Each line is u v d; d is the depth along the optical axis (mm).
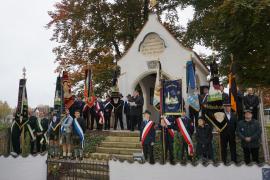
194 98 15711
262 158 12758
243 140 11305
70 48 29219
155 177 10078
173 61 20375
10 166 11555
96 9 29219
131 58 21781
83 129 14641
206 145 12258
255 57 20453
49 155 12430
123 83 21719
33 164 11406
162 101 13461
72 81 27531
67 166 11008
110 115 19172
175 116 13109
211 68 13156
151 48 21219
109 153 16000
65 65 28797
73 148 14492
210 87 12742
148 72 21109
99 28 29453
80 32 28719
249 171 9422
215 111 12258
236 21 18750
